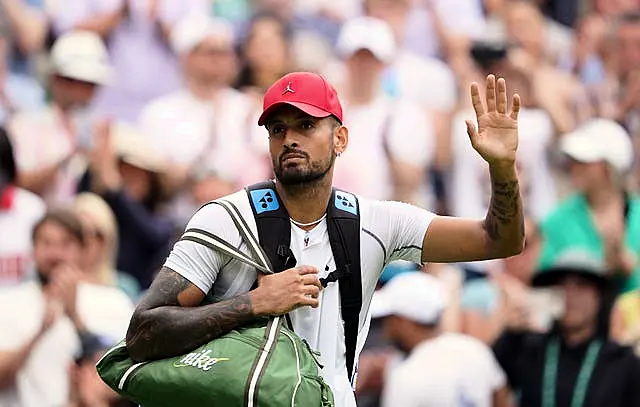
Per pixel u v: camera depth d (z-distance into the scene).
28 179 30.52
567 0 42.25
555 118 35.47
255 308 15.28
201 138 32.28
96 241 26.94
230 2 36.72
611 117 37.16
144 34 34.69
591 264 26.09
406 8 37.25
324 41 36.38
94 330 25.56
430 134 33.78
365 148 32.97
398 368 26.12
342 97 33.88
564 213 30.56
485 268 29.67
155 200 30.44
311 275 15.41
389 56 33.72
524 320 27.73
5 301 25.02
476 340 26.97
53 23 34.41
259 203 15.91
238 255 15.60
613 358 25.62
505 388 26.34
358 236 16.06
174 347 15.25
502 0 39.09
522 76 36.06
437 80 35.81
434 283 26.69
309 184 15.77
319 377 15.15
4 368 24.73
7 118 31.03
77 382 25.05
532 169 34.78
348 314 16.06
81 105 31.73
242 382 14.83
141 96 34.19
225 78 33.28
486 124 15.88
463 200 33.78
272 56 34.84
